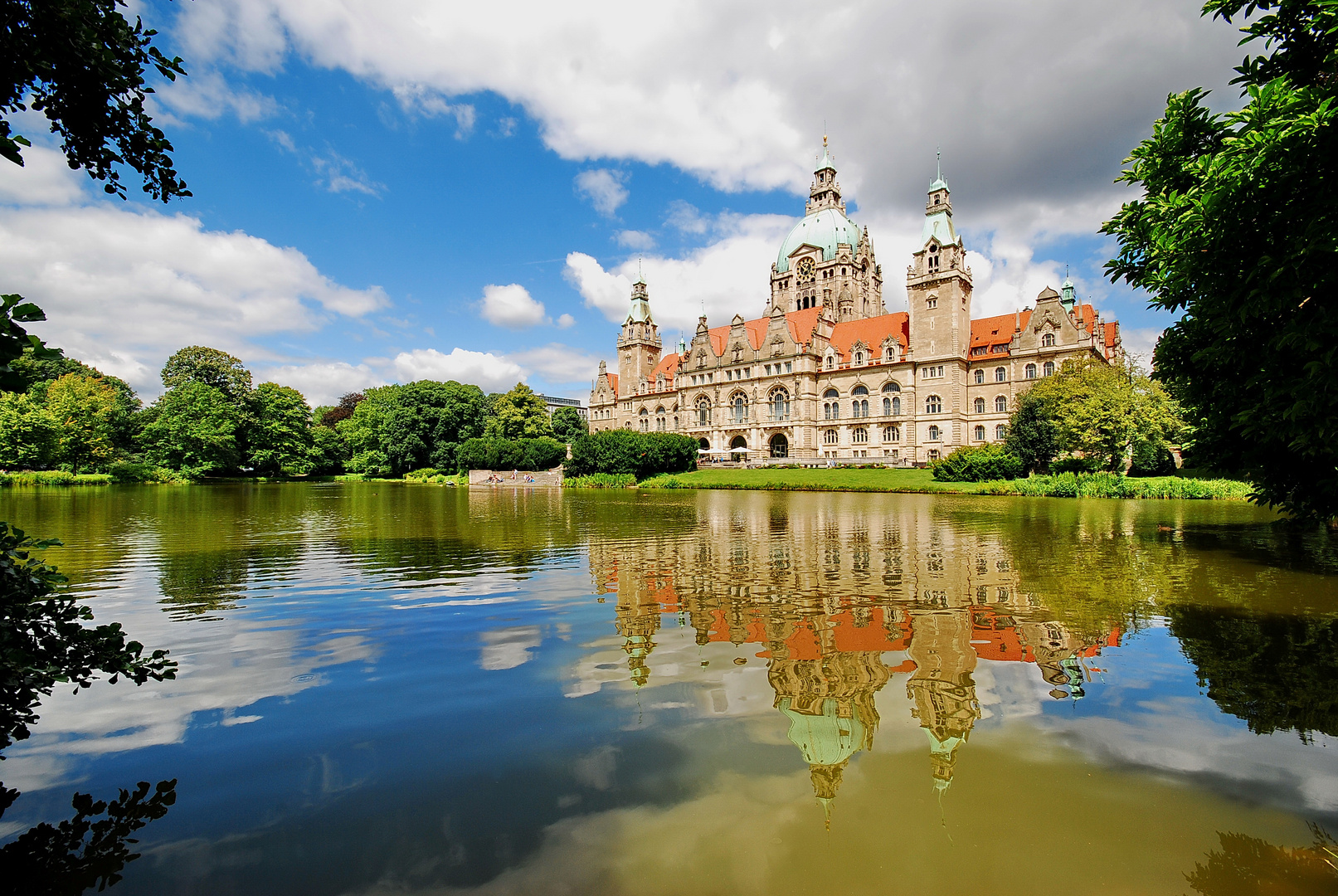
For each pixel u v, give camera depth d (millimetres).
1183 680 9203
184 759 6906
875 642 11086
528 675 9508
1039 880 4910
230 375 90750
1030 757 6887
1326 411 11914
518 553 21672
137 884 4801
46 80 6578
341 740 7371
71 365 100438
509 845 5332
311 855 5199
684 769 6629
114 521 31391
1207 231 12562
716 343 123750
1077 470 64625
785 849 5273
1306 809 5895
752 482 73062
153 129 7031
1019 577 16844
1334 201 10672
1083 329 84125
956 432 91688
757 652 10578
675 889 4746
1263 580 16312
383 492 65562
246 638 11516
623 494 63594
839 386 104000
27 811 5863
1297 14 13344
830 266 122000
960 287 93250
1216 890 4789
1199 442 20172
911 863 5086
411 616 13016
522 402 120125
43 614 6246
